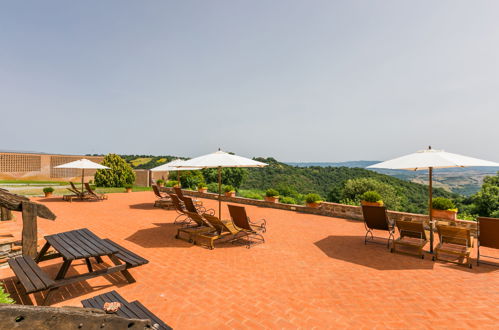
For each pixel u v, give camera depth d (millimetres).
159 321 2428
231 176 34062
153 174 27969
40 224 8172
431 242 5797
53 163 26375
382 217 6145
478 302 3633
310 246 6293
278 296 3768
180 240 6648
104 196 14633
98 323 1099
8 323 903
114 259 4328
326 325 3066
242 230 6711
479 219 5027
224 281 4262
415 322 3141
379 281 4312
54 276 4402
